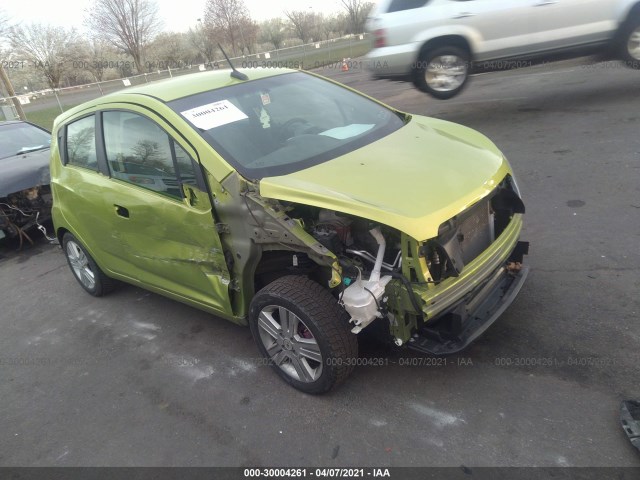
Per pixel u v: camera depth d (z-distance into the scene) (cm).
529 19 729
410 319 270
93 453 295
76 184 414
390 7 769
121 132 364
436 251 262
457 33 747
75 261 489
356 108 404
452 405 279
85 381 365
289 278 293
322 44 2923
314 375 298
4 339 448
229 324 400
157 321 427
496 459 244
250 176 299
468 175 288
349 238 279
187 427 301
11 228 646
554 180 527
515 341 317
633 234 405
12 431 327
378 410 285
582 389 274
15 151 725
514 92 933
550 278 371
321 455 265
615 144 583
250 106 361
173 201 330
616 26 727
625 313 322
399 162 303
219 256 316
